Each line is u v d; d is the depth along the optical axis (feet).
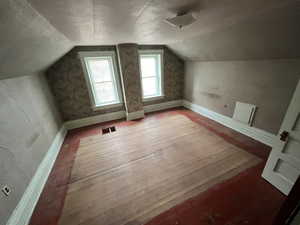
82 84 10.86
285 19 4.54
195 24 5.77
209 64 10.85
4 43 3.48
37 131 6.68
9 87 5.43
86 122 11.82
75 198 5.41
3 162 4.35
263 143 7.98
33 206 5.11
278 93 6.93
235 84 9.11
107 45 10.59
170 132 9.93
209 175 6.08
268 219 4.32
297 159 4.35
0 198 3.95
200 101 12.73
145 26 5.70
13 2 2.49
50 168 6.98
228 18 5.03
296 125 4.22
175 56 13.24
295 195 2.46
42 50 5.85
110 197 5.37
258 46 6.57
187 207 4.82
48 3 2.99
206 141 8.58
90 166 7.10
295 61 6.06
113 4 3.41
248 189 5.31
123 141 9.17
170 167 6.69
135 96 12.05
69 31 5.53
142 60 12.52
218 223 4.30
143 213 4.72
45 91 8.81
